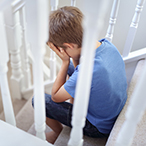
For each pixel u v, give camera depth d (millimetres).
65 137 1269
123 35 1727
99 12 386
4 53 692
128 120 587
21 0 1487
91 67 501
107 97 998
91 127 1129
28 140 834
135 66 1535
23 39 1799
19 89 2236
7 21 1564
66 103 1184
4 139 830
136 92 512
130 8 1586
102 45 995
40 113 750
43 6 449
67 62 1092
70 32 882
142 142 938
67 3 1859
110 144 939
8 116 955
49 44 1021
